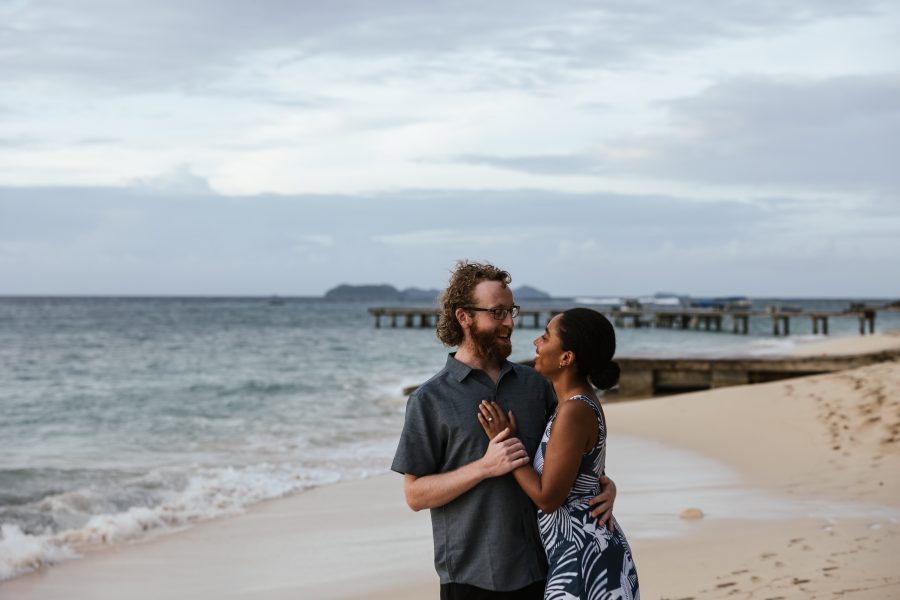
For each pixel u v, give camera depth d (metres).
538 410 2.98
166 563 6.27
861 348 26.95
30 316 83.44
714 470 9.07
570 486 2.77
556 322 2.93
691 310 61.00
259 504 8.21
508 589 2.81
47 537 6.83
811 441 10.00
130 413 15.65
